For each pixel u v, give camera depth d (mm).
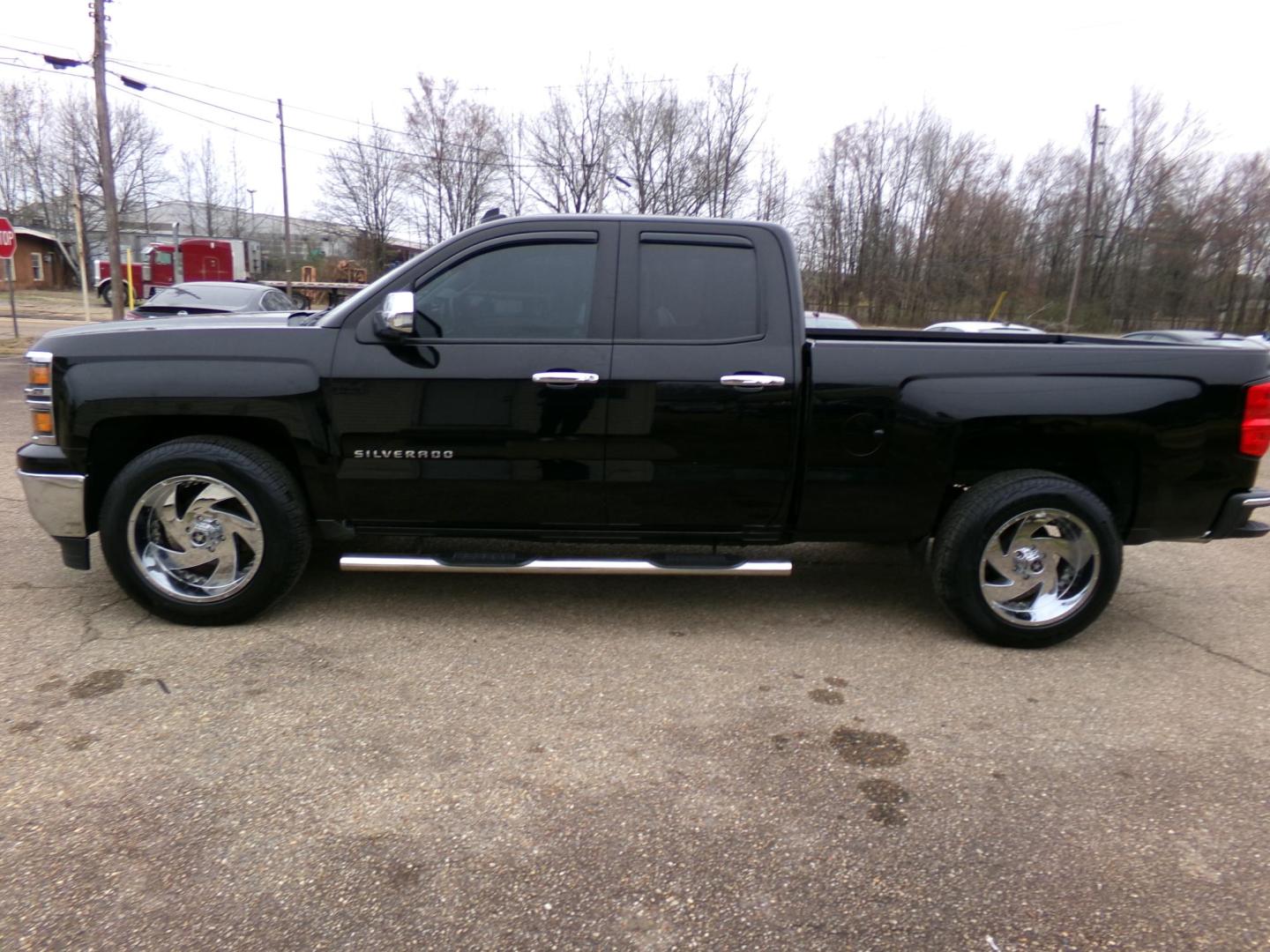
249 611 3857
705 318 3793
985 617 3854
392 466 3768
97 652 3584
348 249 49250
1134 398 3721
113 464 3928
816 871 2352
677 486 3820
